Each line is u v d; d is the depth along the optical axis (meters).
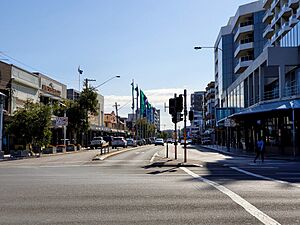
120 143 64.19
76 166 25.34
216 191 13.23
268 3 70.75
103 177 17.89
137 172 20.56
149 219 8.93
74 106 59.06
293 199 11.60
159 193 12.77
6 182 16.02
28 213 9.64
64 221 8.75
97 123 88.38
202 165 25.17
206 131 112.44
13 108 47.72
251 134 51.78
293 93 42.81
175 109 28.70
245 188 14.01
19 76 49.69
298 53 43.19
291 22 56.69
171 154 42.09
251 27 78.75
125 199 11.62
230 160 32.16
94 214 9.50
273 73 48.56
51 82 60.50
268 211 9.80
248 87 55.69
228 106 71.69
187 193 12.77
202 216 9.24
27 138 41.09
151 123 146.50
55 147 46.88
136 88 95.94
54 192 13.05
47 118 41.94
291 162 29.66
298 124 38.59
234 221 8.70
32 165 26.94
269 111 37.12
